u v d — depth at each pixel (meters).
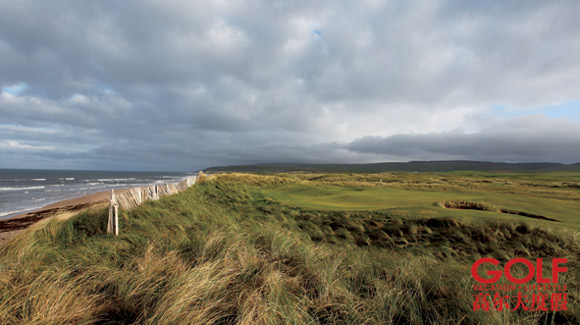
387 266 3.95
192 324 2.23
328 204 10.90
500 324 2.28
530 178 58.38
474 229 6.95
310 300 2.80
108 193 32.69
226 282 3.07
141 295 2.78
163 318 2.28
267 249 4.32
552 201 11.99
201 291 2.74
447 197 13.34
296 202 11.34
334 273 3.46
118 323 2.38
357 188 19.59
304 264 3.75
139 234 5.64
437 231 7.12
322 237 7.11
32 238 4.94
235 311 2.57
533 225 6.80
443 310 2.65
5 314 2.27
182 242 4.45
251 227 6.28
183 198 10.34
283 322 2.38
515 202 11.55
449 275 3.47
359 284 3.32
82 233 5.86
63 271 3.18
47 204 22.23
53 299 2.54
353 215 8.47
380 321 2.45
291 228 7.39
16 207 20.45
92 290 2.92
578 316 2.52
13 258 3.84
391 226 7.52
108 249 4.41
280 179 25.06
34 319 2.21
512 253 5.84
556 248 5.83
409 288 3.09
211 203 10.55
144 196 8.75
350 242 6.79
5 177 104.69
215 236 4.43
